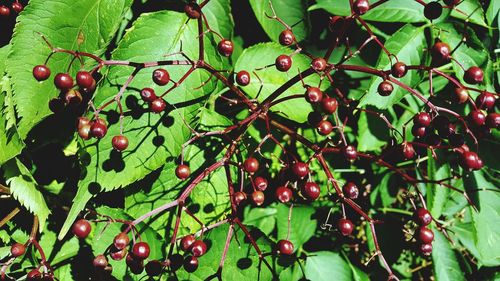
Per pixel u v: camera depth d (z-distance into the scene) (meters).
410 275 0.41
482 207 0.36
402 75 0.31
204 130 0.35
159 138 0.32
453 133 0.32
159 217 0.34
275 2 0.35
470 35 0.35
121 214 0.33
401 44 0.35
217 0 0.34
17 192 0.33
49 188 0.36
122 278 0.33
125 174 0.32
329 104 0.31
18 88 0.32
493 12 0.36
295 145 0.39
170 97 0.33
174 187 0.34
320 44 0.38
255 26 0.38
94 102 0.32
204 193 0.34
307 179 0.34
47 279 0.33
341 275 0.37
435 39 0.35
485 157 0.36
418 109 0.38
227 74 0.35
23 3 0.35
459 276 0.38
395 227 0.39
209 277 0.33
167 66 0.33
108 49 0.35
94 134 0.31
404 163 0.39
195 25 0.34
